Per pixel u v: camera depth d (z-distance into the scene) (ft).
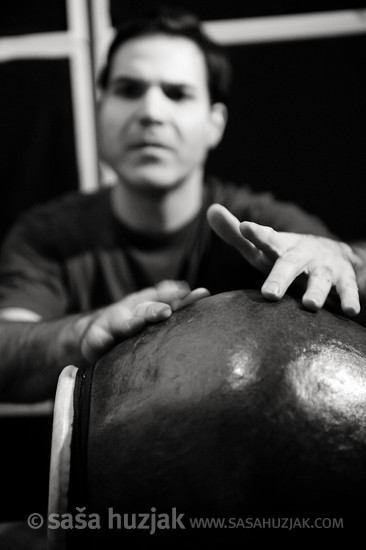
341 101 4.92
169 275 3.72
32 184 5.02
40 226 3.91
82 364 2.46
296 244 1.93
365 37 4.88
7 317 3.41
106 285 3.76
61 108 5.05
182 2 4.94
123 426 1.55
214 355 1.55
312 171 4.95
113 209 3.85
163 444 1.50
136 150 3.47
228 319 1.64
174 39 3.62
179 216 3.65
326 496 1.45
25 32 5.01
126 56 3.57
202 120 3.61
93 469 1.55
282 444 1.46
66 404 1.68
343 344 1.61
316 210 4.96
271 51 4.93
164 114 3.44
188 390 1.52
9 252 3.86
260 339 1.57
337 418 1.49
